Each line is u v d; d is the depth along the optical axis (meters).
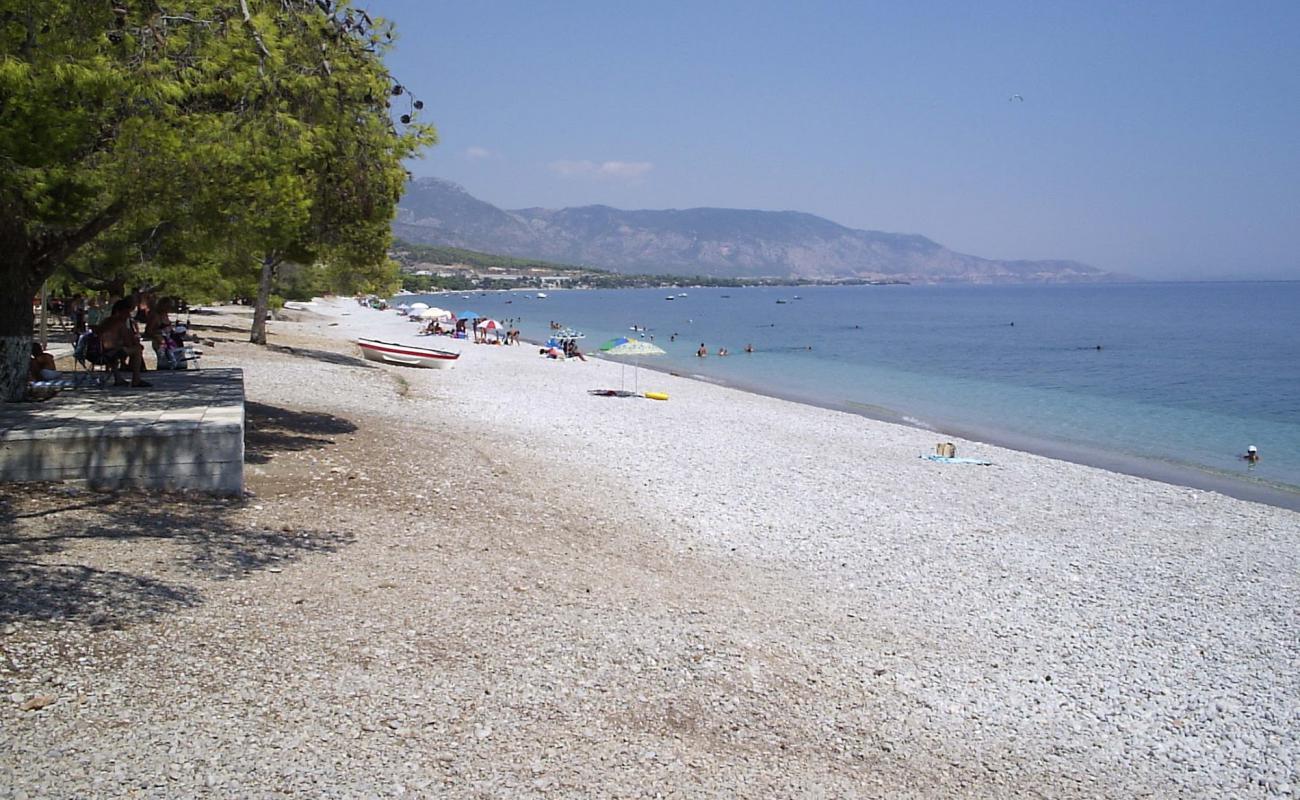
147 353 29.69
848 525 16.48
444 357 42.44
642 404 32.44
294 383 28.58
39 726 6.23
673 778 6.88
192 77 12.91
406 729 6.92
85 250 19.89
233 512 12.14
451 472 17.03
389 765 6.40
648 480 19.19
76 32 10.72
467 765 6.57
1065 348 71.81
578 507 16.09
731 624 10.61
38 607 8.04
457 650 8.48
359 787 6.08
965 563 14.54
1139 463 26.77
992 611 12.31
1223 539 17.02
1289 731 9.24
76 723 6.34
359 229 30.50
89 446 12.08
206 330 49.97
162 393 16.36
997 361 60.19
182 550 10.23
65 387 16.75
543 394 33.91
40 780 5.66
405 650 8.30
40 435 11.84
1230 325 103.50
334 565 10.48
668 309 167.50
